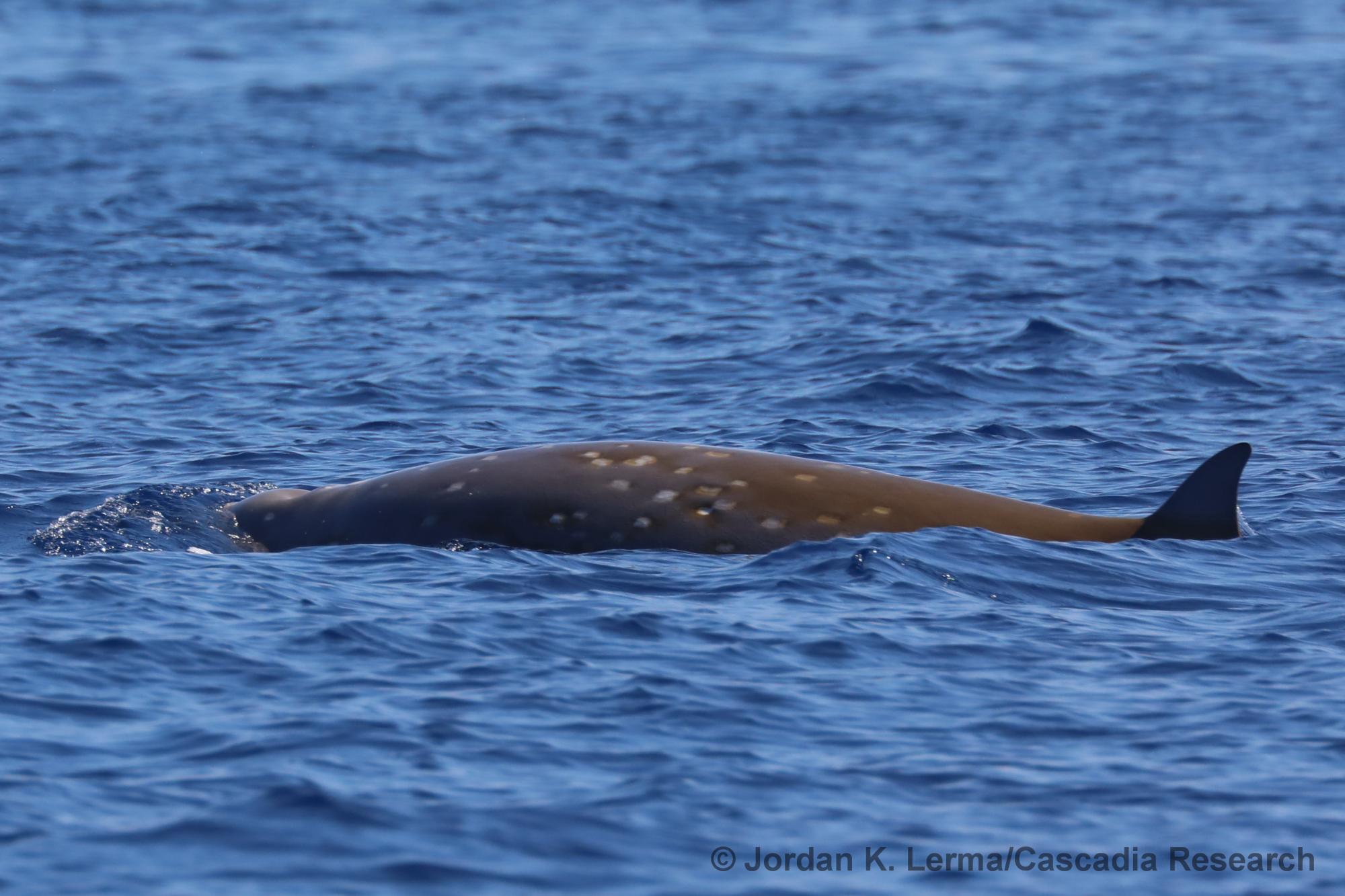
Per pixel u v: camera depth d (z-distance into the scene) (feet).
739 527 152.97
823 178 581.12
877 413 249.75
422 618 129.59
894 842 90.84
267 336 317.22
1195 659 122.83
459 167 593.83
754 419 244.83
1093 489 195.72
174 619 128.26
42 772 97.35
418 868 86.07
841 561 145.38
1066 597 140.67
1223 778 99.76
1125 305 351.05
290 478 202.59
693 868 87.25
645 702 111.04
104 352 299.17
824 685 115.65
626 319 339.57
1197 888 85.76
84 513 166.81
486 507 157.07
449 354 298.97
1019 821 93.66
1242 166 611.47
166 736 103.71
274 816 91.56
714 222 484.74
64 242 428.97
